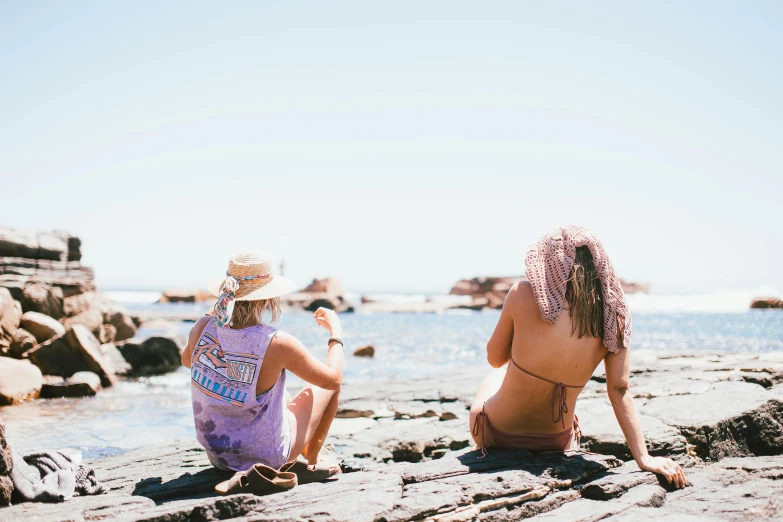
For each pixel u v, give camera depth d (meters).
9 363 9.76
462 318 47.75
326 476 3.60
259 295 3.37
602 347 3.69
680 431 4.50
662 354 10.55
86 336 11.66
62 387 9.94
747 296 70.25
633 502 3.22
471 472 3.57
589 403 5.79
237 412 3.43
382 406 7.74
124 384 11.49
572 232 3.74
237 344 3.38
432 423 6.73
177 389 10.91
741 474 3.75
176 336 13.98
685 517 3.00
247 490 3.21
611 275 3.64
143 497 3.21
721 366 8.23
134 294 97.81
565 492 3.36
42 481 3.32
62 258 14.67
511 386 3.83
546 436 3.89
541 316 3.62
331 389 3.58
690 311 59.94
